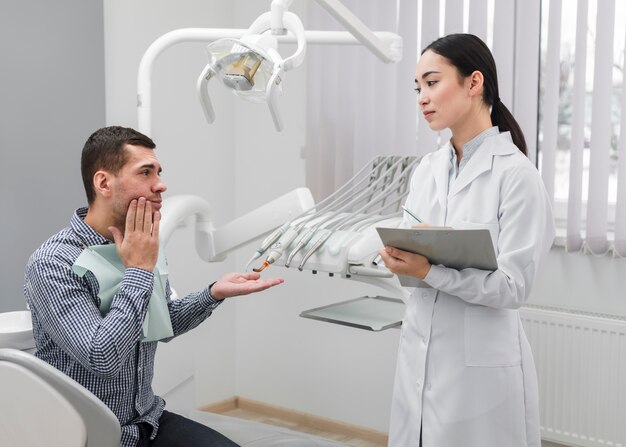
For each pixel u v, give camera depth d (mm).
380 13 2994
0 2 2664
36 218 2822
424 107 1863
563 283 2840
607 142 2650
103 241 1765
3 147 2709
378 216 2406
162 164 3303
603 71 2623
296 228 2279
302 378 3543
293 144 3436
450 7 2846
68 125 2883
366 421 3361
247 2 3498
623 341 2650
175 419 1956
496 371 1827
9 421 1642
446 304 1862
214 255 2609
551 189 2773
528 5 2721
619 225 2646
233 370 3729
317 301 3443
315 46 3170
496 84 1895
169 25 3279
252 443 2186
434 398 1864
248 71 1999
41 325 1726
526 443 1885
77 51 2887
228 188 3613
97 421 1604
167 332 1843
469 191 1862
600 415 2713
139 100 2436
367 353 3326
